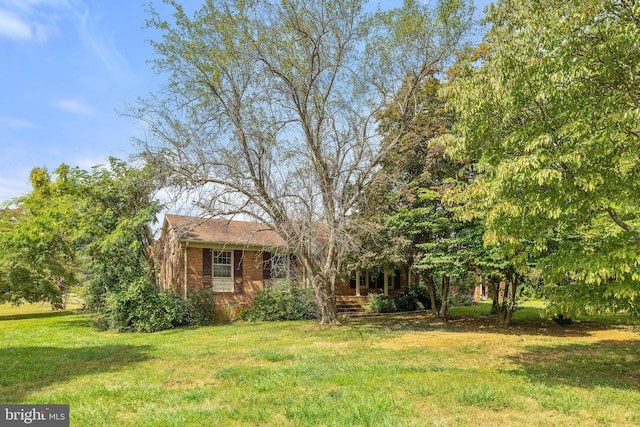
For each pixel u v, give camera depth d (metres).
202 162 13.12
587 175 5.51
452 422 4.80
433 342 11.48
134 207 17.38
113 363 8.77
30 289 20.56
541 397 5.74
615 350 10.03
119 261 16.45
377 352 9.77
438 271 14.04
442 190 13.98
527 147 5.52
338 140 14.70
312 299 17.19
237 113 13.18
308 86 13.88
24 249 17.50
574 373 7.41
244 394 6.05
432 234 15.16
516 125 6.43
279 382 6.71
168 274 20.56
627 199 5.82
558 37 5.55
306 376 7.11
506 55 6.06
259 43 13.02
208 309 17.59
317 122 14.52
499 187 5.92
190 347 10.98
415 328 14.72
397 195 15.38
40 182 25.66
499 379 6.82
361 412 5.02
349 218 14.51
